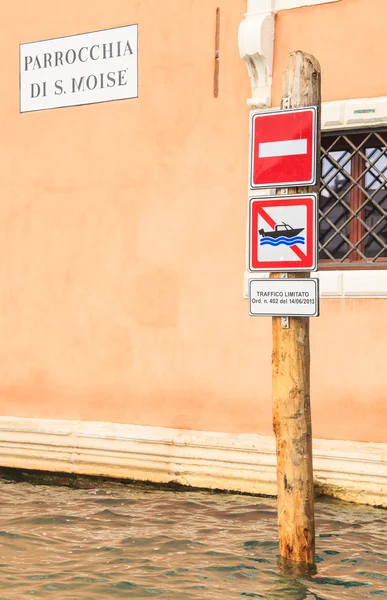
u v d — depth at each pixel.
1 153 8.95
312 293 5.39
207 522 6.76
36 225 8.84
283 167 5.52
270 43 7.66
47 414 8.71
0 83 8.96
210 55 8.01
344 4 7.40
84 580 5.49
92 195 8.55
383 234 7.30
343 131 7.40
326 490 7.25
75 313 8.62
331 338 7.40
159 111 8.24
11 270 8.92
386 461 7.04
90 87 8.59
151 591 5.30
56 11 8.77
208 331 7.95
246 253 7.80
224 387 7.86
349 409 7.32
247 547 6.10
